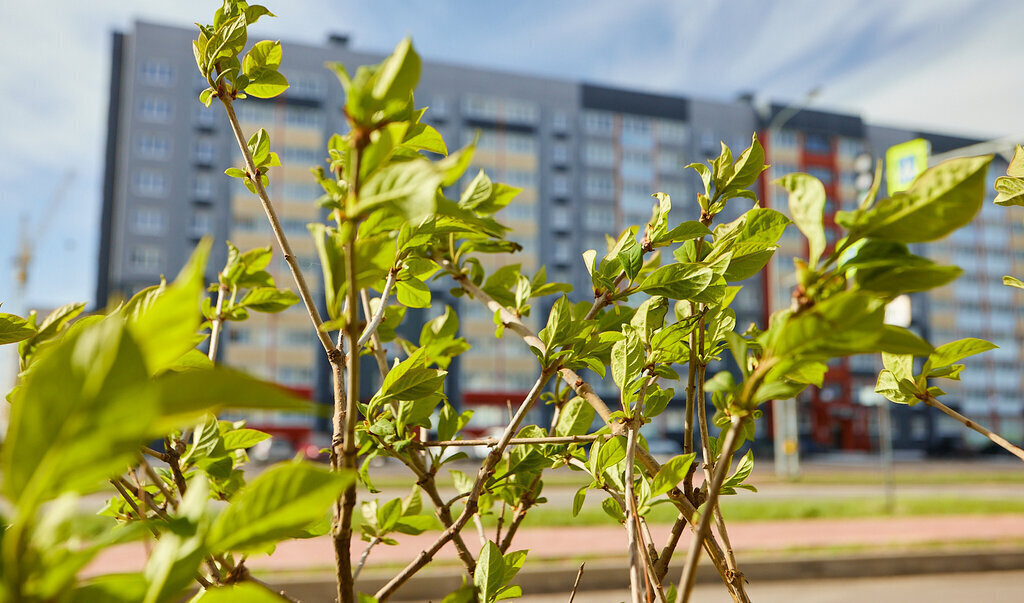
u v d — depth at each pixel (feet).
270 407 2.41
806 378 4.15
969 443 302.45
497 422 274.16
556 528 68.23
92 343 2.16
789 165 325.62
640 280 7.06
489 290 9.34
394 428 6.95
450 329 9.24
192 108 273.33
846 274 3.61
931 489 126.00
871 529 71.10
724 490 6.63
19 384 5.86
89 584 2.60
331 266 3.73
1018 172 7.07
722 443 6.95
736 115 334.03
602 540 60.95
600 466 6.44
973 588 50.88
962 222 3.42
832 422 311.27
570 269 306.14
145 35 271.69
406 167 3.27
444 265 9.00
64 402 2.13
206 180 271.69
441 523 7.34
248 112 277.64
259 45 7.72
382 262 4.59
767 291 289.74
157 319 2.20
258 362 261.03
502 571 5.82
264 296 8.54
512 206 304.50
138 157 266.57
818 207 3.65
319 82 286.25
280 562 46.62
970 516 81.46
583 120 318.86
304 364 264.52
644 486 6.12
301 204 278.05
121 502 7.06
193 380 2.33
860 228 3.55
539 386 6.61
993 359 330.54
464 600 4.65
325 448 5.48
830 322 3.27
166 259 264.52
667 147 326.44
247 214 273.13
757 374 3.51
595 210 314.55
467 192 7.28
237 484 7.48
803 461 261.85
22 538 2.32
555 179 311.68
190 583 2.59
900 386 7.22
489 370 276.41
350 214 3.39
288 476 2.69
